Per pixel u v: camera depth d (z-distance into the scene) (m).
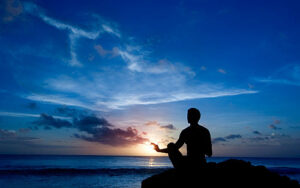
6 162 55.22
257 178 5.01
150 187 4.84
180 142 4.73
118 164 59.88
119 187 19.34
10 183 20.38
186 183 4.55
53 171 31.08
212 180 4.65
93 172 31.75
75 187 19.09
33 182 21.38
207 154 4.66
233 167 5.39
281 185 5.02
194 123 4.77
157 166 51.28
